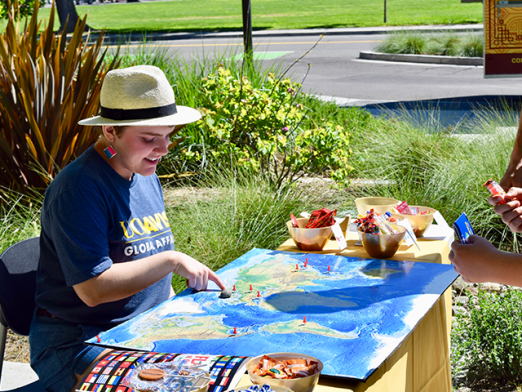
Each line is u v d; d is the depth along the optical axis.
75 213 1.89
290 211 4.46
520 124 2.66
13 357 3.24
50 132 5.10
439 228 2.70
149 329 1.76
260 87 7.16
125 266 1.95
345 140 5.36
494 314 3.12
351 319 1.73
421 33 17.70
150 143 1.99
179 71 7.66
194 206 4.46
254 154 5.73
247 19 8.55
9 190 4.84
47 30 5.48
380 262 2.28
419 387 1.85
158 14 37.25
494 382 2.93
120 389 1.40
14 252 2.19
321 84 12.77
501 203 2.25
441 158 5.33
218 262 3.83
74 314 2.01
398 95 11.33
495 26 4.06
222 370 1.42
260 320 1.77
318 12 32.25
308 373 1.34
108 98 1.97
